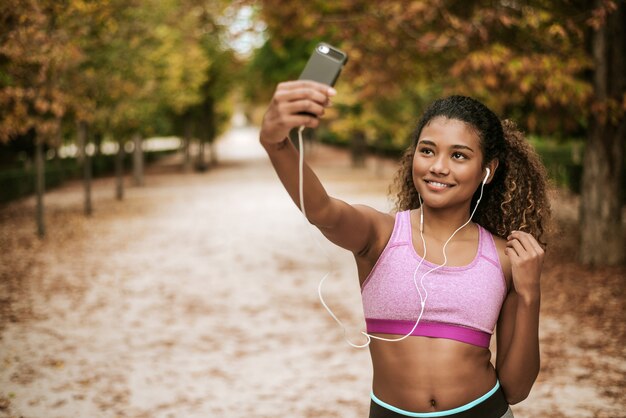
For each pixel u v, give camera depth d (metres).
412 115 20.92
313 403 4.51
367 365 5.28
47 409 4.36
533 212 1.88
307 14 8.67
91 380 4.91
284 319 6.68
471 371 1.54
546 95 6.73
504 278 1.61
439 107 1.61
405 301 1.55
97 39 12.09
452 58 8.25
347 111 25.27
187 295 7.70
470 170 1.57
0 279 8.38
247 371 5.15
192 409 4.41
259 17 8.99
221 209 16.98
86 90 12.23
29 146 11.89
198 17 22.34
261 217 15.34
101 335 6.08
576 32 6.59
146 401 4.53
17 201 18.81
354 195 19.80
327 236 1.55
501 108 8.08
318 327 6.38
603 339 5.63
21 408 4.35
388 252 1.59
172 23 20.44
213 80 30.72
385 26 7.98
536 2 6.86
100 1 8.65
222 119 41.12
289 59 27.28
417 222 1.65
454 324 1.54
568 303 6.78
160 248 11.02
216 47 29.50
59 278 8.52
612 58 7.68
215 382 4.91
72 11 7.93
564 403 4.34
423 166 1.59
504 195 1.85
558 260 8.77
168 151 52.16
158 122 23.14
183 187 24.16
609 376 4.79
